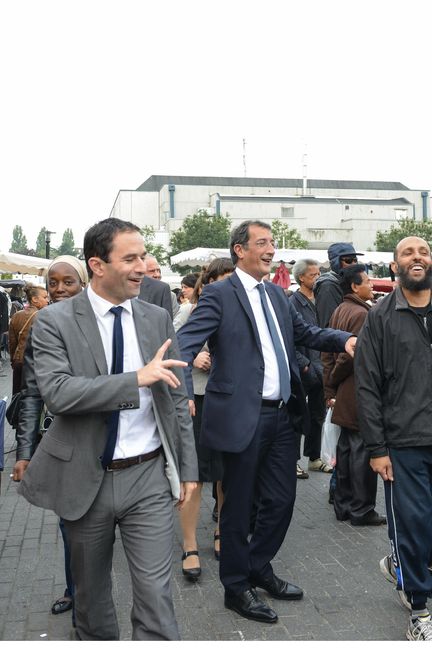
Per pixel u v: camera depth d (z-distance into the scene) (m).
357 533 4.91
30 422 3.19
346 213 79.19
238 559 3.58
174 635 2.44
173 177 95.56
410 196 94.19
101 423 2.54
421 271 3.19
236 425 3.46
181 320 5.14
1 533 5.06
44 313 2.60
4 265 14.41
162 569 2.54
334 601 3.78
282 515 3.69
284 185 94.62
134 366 2.66
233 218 76.06
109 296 2.62
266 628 3.47
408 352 3.23
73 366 2.55
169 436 2.67
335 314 5.16
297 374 3.68
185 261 11.40
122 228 2.58
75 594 2.72
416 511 3.23
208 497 6.05
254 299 3.63
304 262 6.41
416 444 3.21
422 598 3.28
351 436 5.05
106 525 2.60
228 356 3.53
